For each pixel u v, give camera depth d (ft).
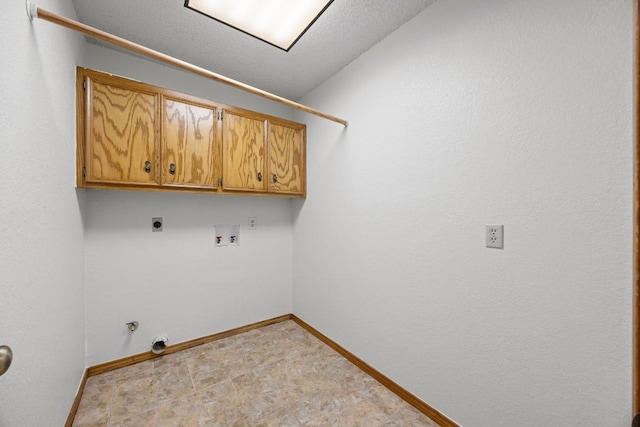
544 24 3.31
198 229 7.08
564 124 3.17
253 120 6.93
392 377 5.38
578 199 3.08
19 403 2.63
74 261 4.70
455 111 4.27
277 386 5.41
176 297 6.76
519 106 3.55
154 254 6.45
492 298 3.86
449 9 4.32
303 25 4.98
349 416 4.64
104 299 5.84
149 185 5.46
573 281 3.13
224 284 7.54
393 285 5.36
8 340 2.47
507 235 3.69
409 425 4.47
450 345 4.39
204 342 7.16
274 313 8.56
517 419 3.62
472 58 4.04
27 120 2.89
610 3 2.83
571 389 3.15
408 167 5.03
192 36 5.42
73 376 4.60
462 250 4.21
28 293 2.88
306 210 8.09
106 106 5.03
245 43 5.65
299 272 8.49
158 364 6.15
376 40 5.55
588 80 2.99
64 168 4.12
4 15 2.42
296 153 7.80
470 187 4.10
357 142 6.19
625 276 2.77
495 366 3.84
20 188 2.73
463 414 4.22
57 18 3.01
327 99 7.13
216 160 6.30
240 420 4.51
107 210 5.88
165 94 5.64
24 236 2.81
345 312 6.61
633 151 2.66
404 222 5.13
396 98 5.24
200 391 5.22
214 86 7.20
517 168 3.58
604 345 2.92
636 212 2.61
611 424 2.87
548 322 3.33
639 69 2.59
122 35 5.38
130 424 4.39
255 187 6.95
